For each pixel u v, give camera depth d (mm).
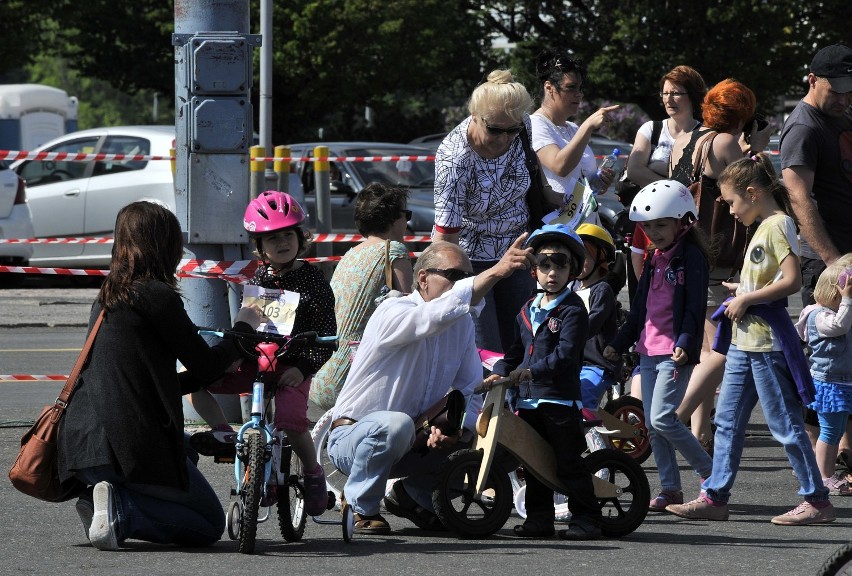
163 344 16938
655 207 19594
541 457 17922
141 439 16656
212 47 25922
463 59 129625
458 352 18422
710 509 19859
